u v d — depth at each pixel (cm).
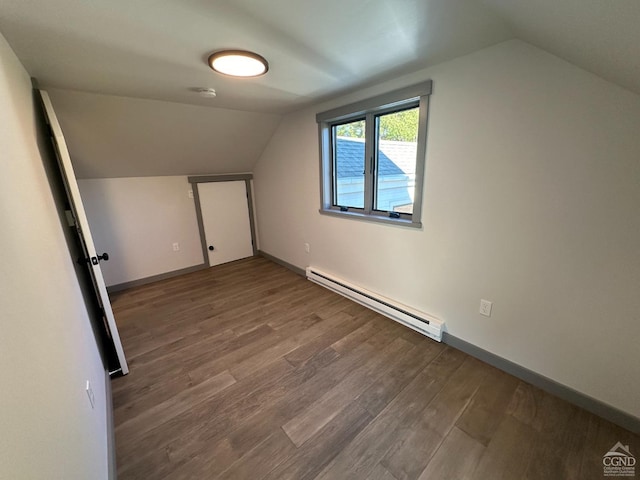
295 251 381
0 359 51
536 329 173
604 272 144
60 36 135
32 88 184
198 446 144
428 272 225
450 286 213
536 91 149
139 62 170
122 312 285
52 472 65
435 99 191
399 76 207
